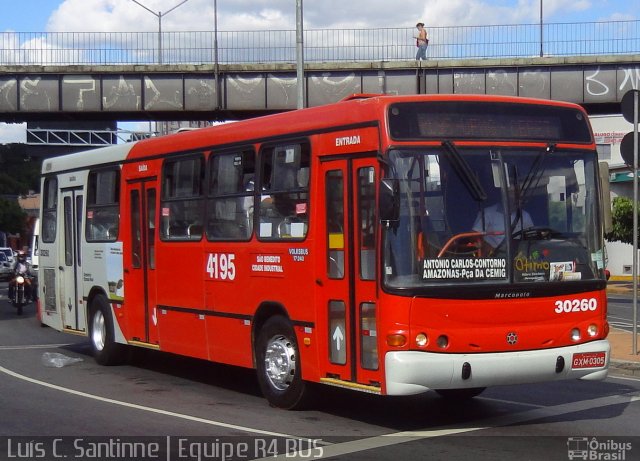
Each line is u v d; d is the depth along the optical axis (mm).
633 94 14531
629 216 35344
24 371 14031
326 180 9875
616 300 31484
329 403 10875
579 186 9789
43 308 17016
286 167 10531
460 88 31953
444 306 8922
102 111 33250
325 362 9859
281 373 10602
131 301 13906
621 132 47688
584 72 31391
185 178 12609
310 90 32281
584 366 9539
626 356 14844
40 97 33281
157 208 13203
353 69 32031
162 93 33000
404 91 32094
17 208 70000
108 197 14695
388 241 8922
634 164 14555
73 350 16797
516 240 9312
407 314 8820
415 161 9047
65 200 16156
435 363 8805
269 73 32594
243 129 11391
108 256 14578
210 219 11945
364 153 9312
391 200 8672
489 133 9398
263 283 10820
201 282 12086
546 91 31641
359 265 9344
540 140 9633
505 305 9164
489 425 9766
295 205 10312
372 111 9227
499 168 9367
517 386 12523
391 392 8805
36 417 10195
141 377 13445
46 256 16859
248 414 10391
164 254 12961
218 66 32406
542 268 9406
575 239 9672
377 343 9023
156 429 9523
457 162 9148
